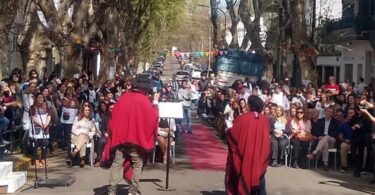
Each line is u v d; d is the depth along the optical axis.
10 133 15.33
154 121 11.30
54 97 18.38
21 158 14.95
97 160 15.76
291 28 25.11
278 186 13.61
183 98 24.55
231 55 38.19
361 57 34.28
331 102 19.38
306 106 18.17
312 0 31.11
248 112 11.12
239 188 10.95
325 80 40.66
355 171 15.40
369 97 20.34
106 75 34.09
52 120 16.83
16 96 16.14
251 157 10.91
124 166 11.38
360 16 32.97
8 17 13.04
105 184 12.97
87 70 36.25
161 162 16.58
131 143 11.13
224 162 16.98
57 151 17.94
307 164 16.61
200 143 21.50
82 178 13.69
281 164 16.89
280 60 36.47
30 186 12.50
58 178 13.47
